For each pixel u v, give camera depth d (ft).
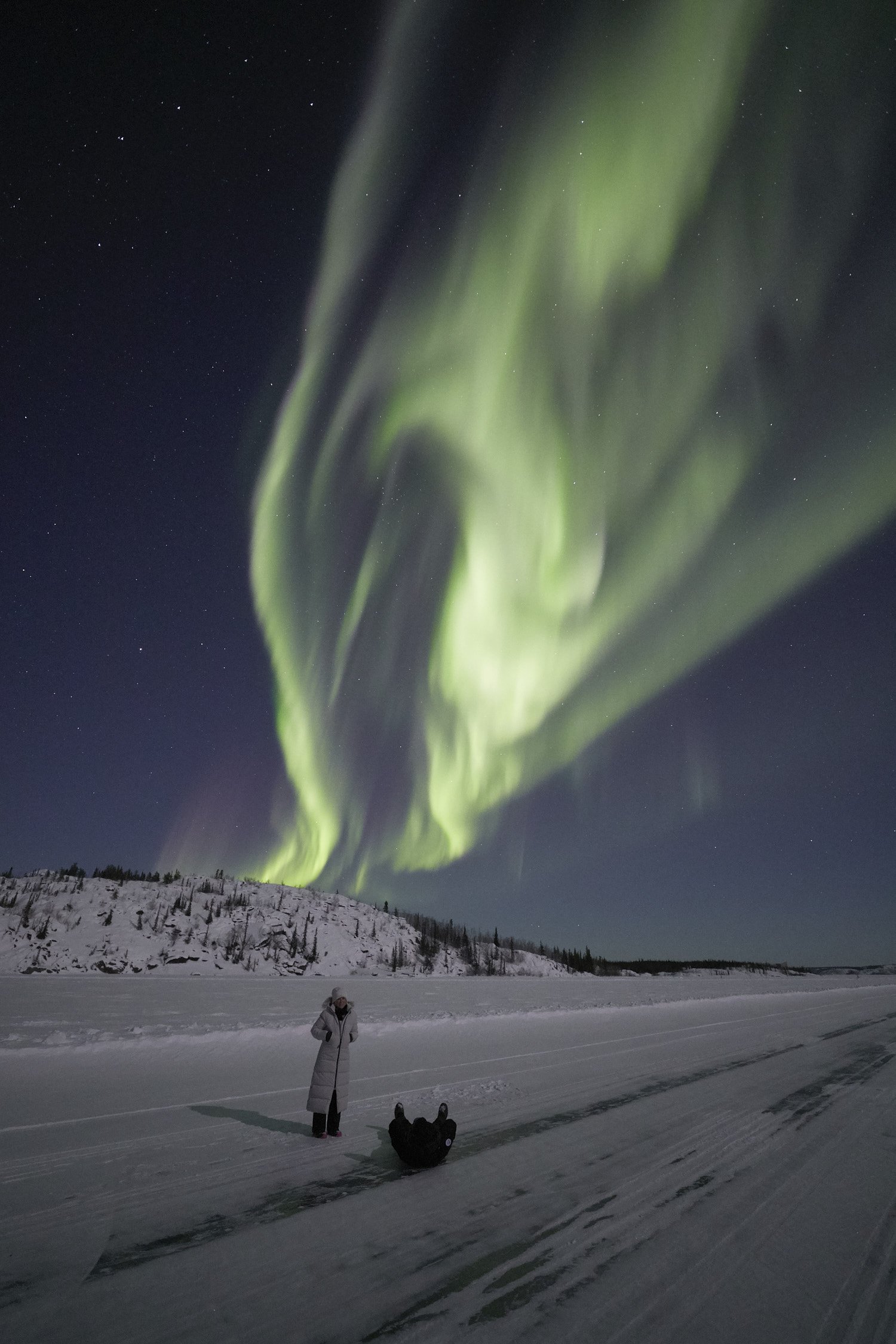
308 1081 33.65
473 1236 15.12
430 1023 63.98
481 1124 25.94
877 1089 34.83
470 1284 12.86
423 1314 11.69
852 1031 66.18
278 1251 14.15
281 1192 17.65
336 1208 16.62
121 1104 27.43
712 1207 17.25
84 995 82.84
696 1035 61.77
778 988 178.70
